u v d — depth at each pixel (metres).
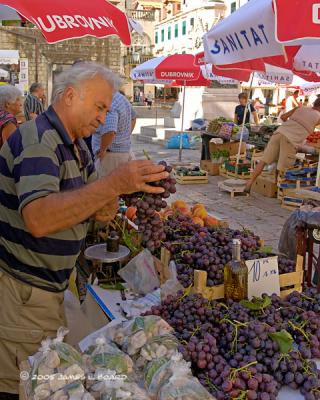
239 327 2.06
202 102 18.44
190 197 9.07
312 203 3.94
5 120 4.75
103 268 3.00
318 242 3.66
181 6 43.97
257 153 10.09
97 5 4.40
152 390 1.73
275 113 21.98
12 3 3.96
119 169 1.93
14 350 2.32
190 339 1.99
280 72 8.39
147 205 2.15
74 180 2.19
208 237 2.86
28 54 22.61
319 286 3.48
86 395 1.64
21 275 2.26
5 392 2.37
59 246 2.24
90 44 22.94
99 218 2.39
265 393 1.80
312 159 8.73
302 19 2.77
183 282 2.55
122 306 2.60
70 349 1.82
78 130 2.21
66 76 2.14
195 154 15.01
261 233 6.86
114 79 2.21
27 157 1.99
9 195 2.14
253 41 3.53
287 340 1.96
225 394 1.78
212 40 4.10
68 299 2.84
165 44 45.50
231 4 29.20
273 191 8.96
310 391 1.89
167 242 2.90
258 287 2.52
